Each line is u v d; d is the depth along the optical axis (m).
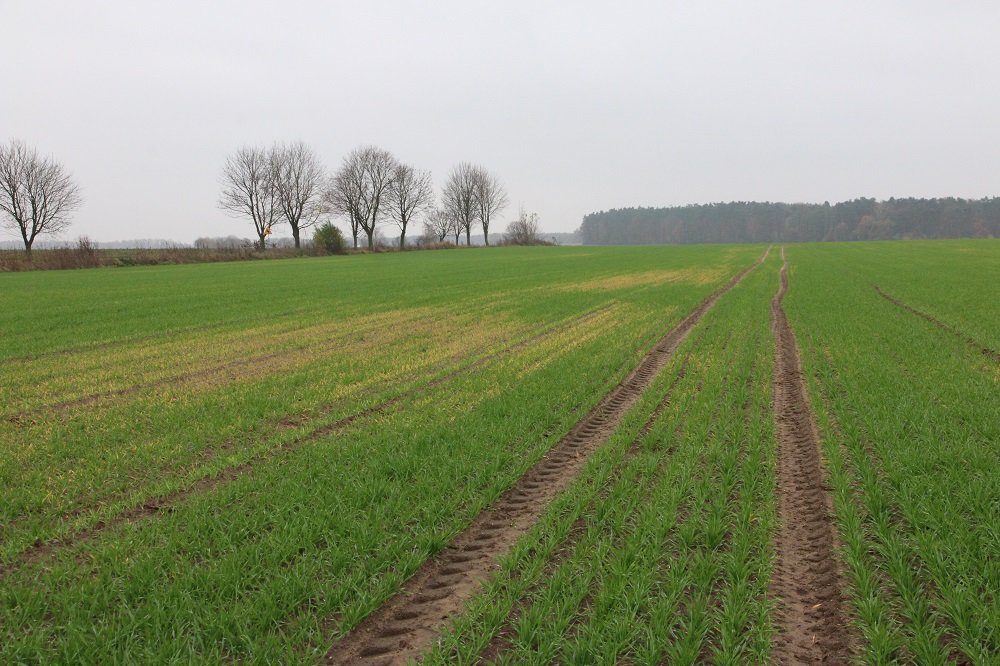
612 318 18.39
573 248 101.81
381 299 24.98
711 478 5.78
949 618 3.60
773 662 3.34
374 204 96.19
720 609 3.78
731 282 31.50
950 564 4.07
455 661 3.38
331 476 5.86
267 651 3.32
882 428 6.82
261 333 16.38
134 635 3.47
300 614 3.70
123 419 8.10
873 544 4.43
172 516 4.93
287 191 87.06
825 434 7.00
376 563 4.30
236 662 3.27
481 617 3.74
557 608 3.75
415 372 11.29
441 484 5.60
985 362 10.73
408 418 8.05
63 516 5.17
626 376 10.81
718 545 4.55
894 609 3.72
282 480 5.73
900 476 5.45
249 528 4.79
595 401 8.84
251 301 24.55
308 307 22.34
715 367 11.08
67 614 3.68
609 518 5.04
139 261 58.50
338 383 10.38
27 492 5.56
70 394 9.77
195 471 6.07
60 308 22.22
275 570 4.14
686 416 8.02
